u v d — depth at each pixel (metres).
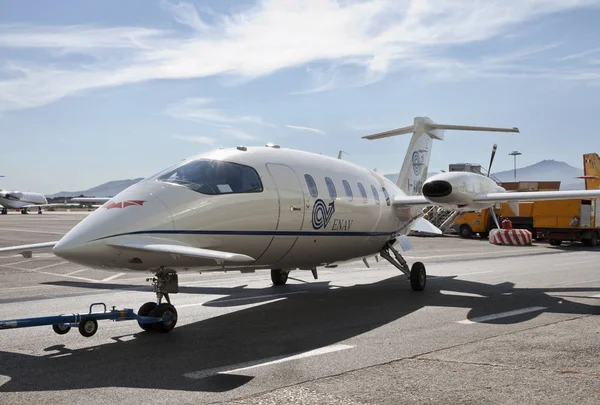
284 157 10.60
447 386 5.48
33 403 5.10
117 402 5.11
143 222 7.86
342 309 10.39
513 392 5.28
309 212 10.39
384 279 15.34
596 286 13.52
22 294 12.27
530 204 33.19
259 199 9.41
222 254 7.15
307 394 5.28
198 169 9.05
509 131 15.96
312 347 7.31
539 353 6.77
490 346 7.18
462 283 14.27
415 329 8.41
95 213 7.95
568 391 5.30
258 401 5.10
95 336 8.05
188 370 6.23
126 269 7.97
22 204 90.88
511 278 15.22
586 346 7.14
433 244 31.27
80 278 15.48
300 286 13.81
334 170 11.71
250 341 7.72
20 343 7.60
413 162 16.98
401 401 5.06
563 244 33.41
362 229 12.19
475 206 12.98
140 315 8.26
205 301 11.39
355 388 5.45
